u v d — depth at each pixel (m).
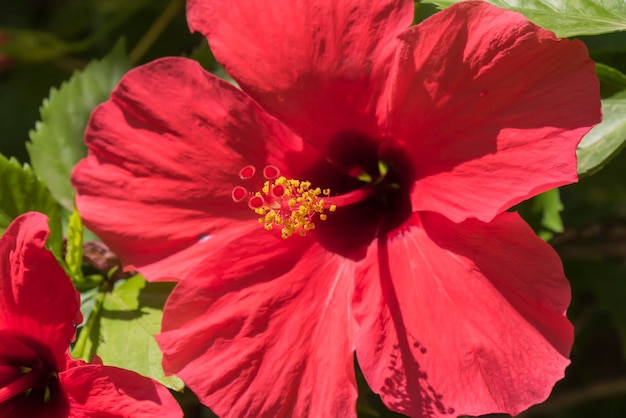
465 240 0.39
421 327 0.39
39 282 0.40
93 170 0.41
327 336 0.40
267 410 0.39
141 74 0.41
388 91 0.40
